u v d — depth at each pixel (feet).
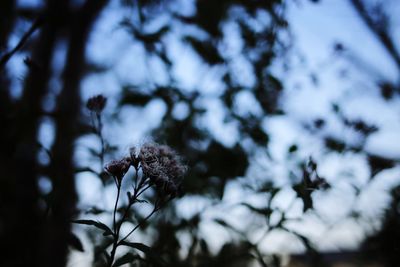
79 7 12.85
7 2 10.23
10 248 9.43
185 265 10.84
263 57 13.19
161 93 12.71
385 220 12.64
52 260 9.51
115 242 6.94
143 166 7.57
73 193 10.21
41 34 11.74
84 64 14.05
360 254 12.85
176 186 7.72
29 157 10.25
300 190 8.89
